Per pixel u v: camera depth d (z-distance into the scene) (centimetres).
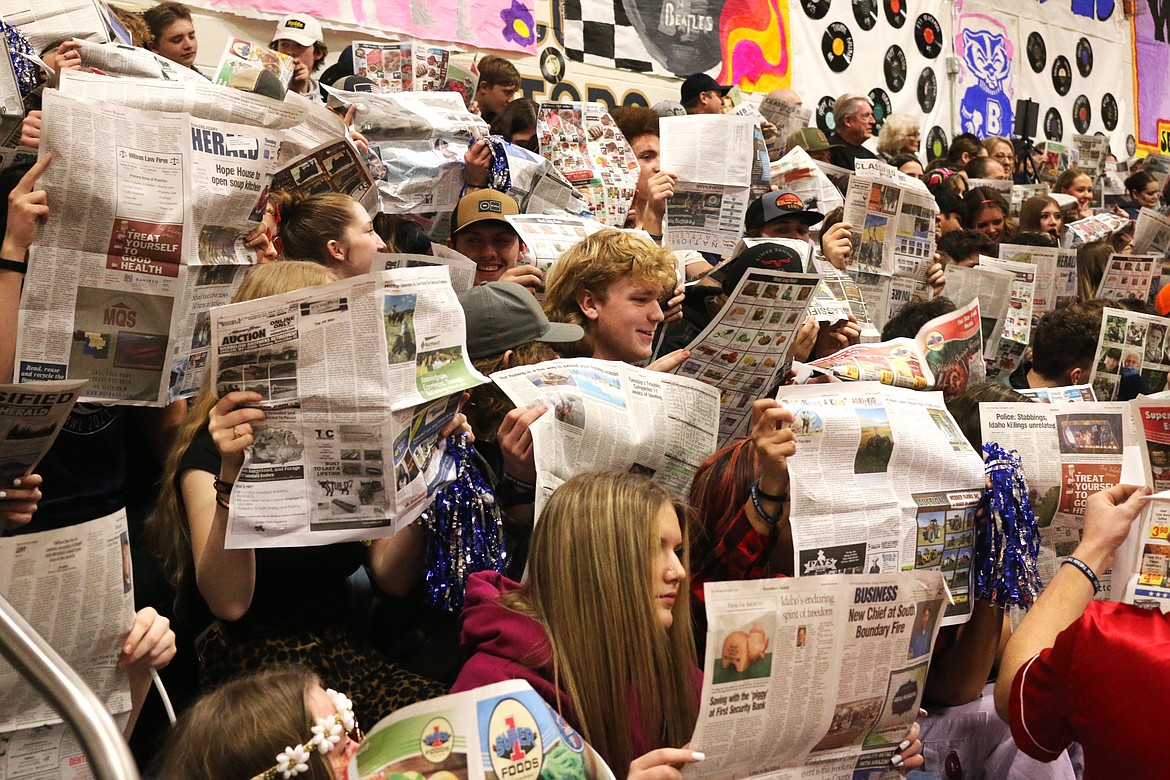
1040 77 1028
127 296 229
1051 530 278
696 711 192
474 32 610
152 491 271
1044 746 188
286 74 376
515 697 142
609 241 284
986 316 465
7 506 184
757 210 413
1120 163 1015
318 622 227
